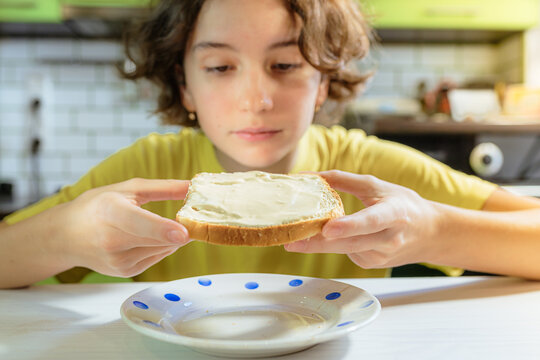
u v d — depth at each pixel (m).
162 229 0.32
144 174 0.62
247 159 0.53
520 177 1.20
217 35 0.50
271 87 0.50
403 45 1.49
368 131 1.21
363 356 0.29
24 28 1.32
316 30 0.52
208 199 0.35
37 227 0.40
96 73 1.42
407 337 0.31
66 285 0.43
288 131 0.52
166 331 0.30
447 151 1.20
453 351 0.29
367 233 0.34
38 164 1.42
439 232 0.41
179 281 0.38
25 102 1.40
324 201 0.35
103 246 0.36
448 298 0.38
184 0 0.54
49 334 0.32
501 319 0.34
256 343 0.26
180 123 0.69
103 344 0.30
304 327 0.31
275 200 0.35
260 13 0.49
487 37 1.47
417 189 0.60
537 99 1.31
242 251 0.58
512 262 0.43
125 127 1.43
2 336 0.32
